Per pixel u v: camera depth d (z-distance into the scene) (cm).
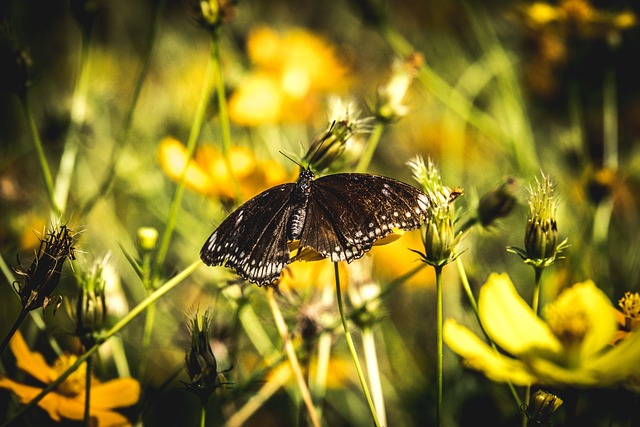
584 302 48
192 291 71
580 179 75
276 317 55
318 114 79
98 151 78
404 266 73
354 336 71
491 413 67
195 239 72
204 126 77
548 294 66
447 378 69
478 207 57
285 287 58
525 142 78
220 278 63
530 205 51
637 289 68
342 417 70
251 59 79
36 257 49
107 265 55
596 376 46
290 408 69
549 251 50
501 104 88
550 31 77
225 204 62
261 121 74
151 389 60
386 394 69
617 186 71
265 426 69
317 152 56
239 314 60
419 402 69
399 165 85
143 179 76
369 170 84
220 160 63
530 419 50
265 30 87
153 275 58
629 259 71
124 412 59
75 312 52
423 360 73
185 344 67
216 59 60
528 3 78
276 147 76
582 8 75
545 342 47
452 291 72
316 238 51
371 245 50
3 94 87
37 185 78
